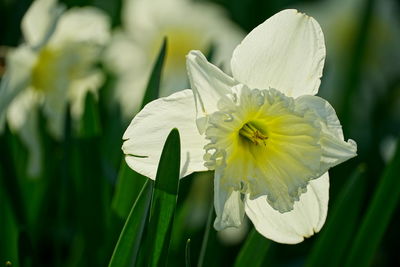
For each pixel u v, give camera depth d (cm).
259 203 58
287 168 58
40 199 70
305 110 57
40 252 73
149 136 55
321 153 57
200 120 55
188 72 55
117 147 70
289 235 57
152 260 55
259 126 60
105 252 61
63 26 73
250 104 57
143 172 55
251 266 59
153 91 60
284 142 59
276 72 57
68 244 72
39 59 72
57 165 72
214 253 60
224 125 56
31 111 72
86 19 74
